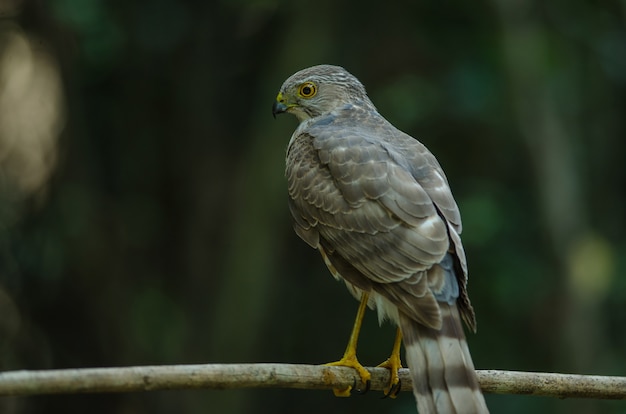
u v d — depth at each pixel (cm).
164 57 1582
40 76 1447
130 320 1512
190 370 605
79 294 1473
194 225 1588
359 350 1573
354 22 1570
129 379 584
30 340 1462
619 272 1527
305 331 1600
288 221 1526
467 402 618
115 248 1512
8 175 1446
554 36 1557
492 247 1509
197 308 1562
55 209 1459
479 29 1535
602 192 1619
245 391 1506
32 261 1456
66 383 565
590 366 1407
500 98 1484
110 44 1486
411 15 1563
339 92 862
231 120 1623
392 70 1580
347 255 723
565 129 1521
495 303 1518
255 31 1598
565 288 1422
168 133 1608
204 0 1573
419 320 654
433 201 715
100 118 1581
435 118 1548
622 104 1627
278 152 1493
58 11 1366
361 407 1573
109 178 1588
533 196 1494
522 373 697
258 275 1488
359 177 731
